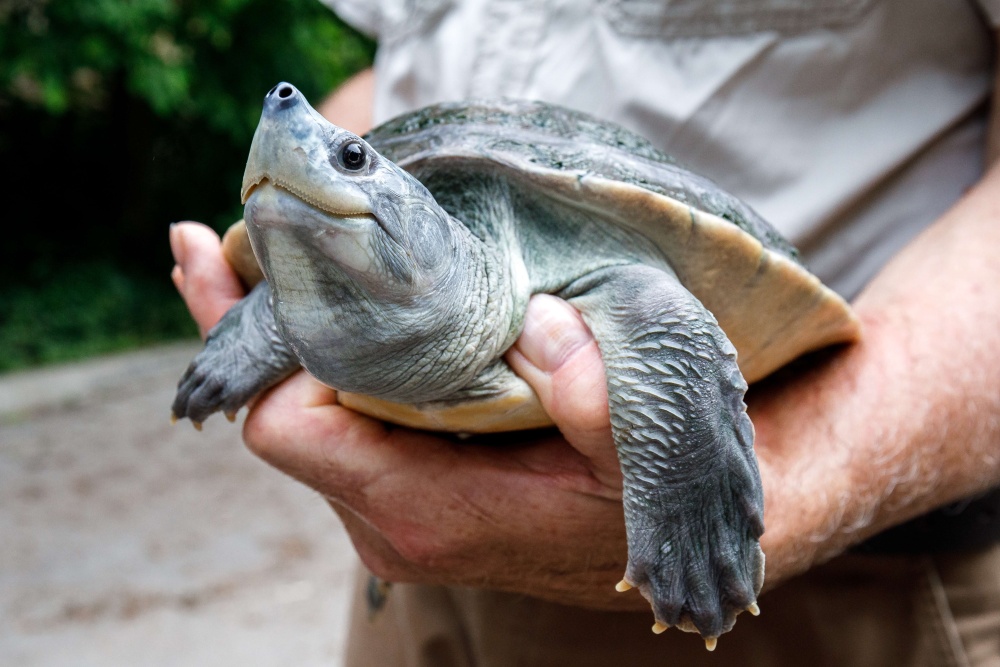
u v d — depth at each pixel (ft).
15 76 6.45
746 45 1.61
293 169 1.11
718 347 1.24
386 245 1.15
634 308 1.25
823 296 1.34
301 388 1.36
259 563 3.79
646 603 1.42
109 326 7.41
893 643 1.56
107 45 6.53
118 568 3.67
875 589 1.57
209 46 7.59
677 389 1.22
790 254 1.40
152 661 2.99
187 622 3.27
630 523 1.23
